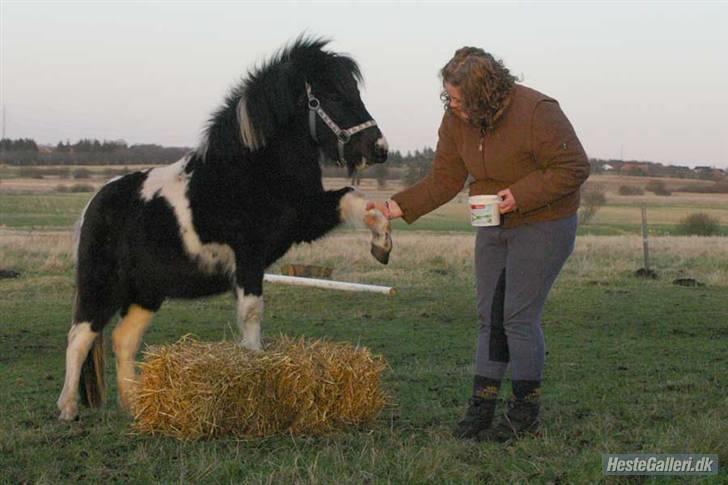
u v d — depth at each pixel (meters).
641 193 64.12
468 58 4.96
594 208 43.88
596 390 6.91
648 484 4.23
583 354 9.26
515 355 5.17
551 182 4.90
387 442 5.17
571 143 4.94
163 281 6.36
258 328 6.07
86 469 4.82
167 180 6.33
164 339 10.87
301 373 5.46
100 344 6.57
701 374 7.77
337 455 4.81
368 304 14.34
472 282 17.44
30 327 12.00
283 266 16.62
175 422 5.43
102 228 6.45
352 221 6.25
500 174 5.13
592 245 25.66
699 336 10.92
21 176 66.38
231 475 4.60
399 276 18.23
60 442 5.46
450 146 5.47
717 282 17.38
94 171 68.81
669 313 13.09
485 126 5.06
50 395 7.33
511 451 4.82
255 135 6.03
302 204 6.21
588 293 15.56
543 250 5.06
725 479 4.24
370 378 5.70
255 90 6.10
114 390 7.67
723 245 26.14
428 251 23.02
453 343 10.36
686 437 4.86
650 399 6.42
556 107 5.01
